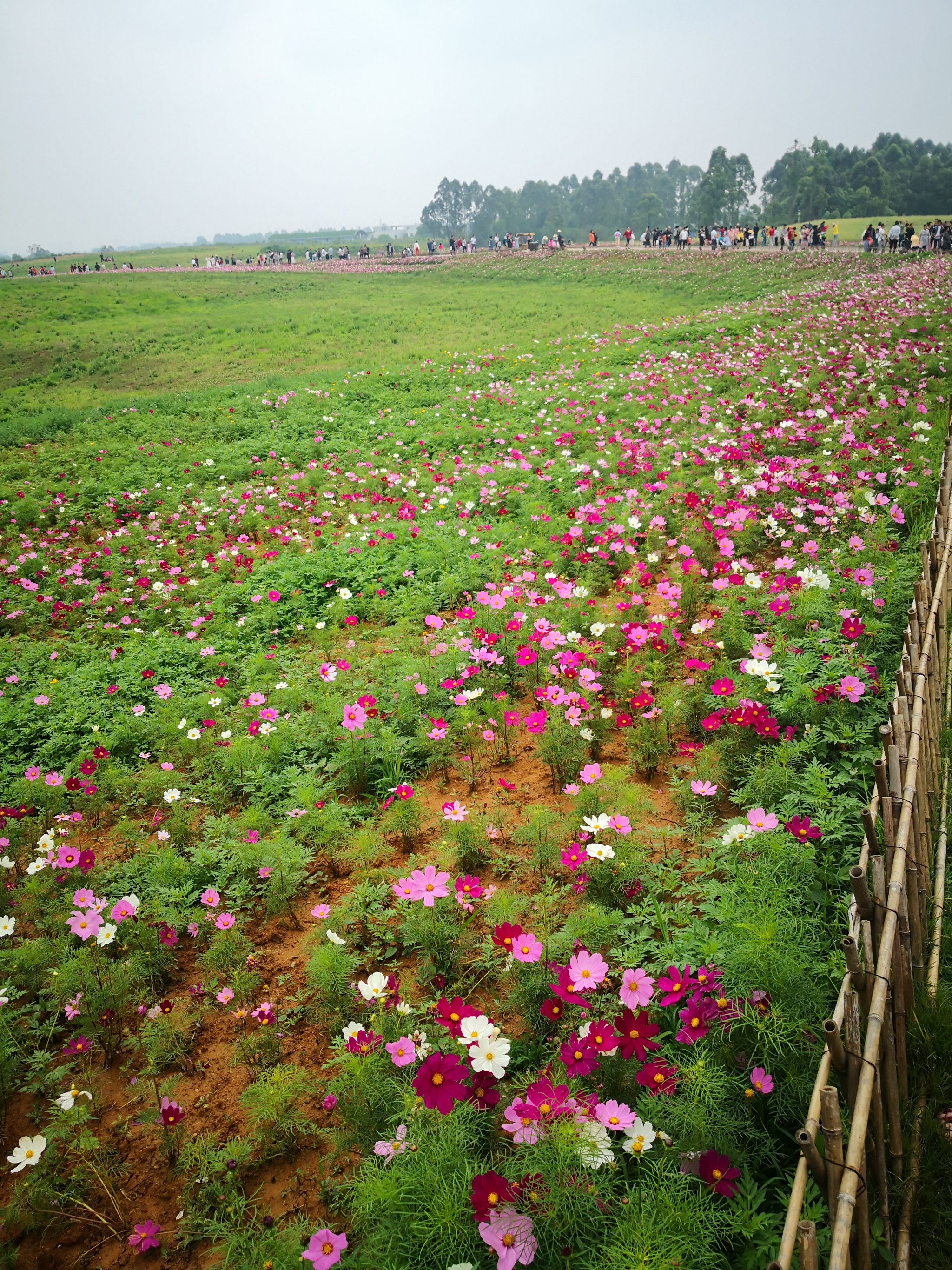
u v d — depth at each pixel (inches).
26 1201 109.7
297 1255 92.3
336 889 166.6
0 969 153.7
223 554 394.6
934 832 131.9
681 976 108.0
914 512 276.7
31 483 568.1
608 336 880.3
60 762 237.9
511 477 433.4
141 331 1357.0
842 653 188.4
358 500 454.6
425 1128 98.0
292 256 3356.3
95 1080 131.0
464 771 195.0
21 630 358.0
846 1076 81.9
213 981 145.4
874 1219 83.5
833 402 429.7
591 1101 93.4
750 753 166.9
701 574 264.8
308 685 253.9
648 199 5428.2
